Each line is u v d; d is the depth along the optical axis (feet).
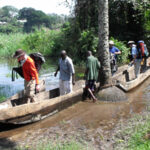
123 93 25.21
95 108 22.74
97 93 25.86
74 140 15.51
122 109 22.09
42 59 20.36
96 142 15.08
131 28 61.26
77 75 39.73
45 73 43.29
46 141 15.58
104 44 25.43
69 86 23.76
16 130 18.06
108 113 21.11
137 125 17.02
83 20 57.82
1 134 17.28
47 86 33.55
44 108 20.20
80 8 56.03
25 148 14.58
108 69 25.62
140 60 31.65
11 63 59.26
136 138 14.62
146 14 55.77
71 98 23.52
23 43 84.58
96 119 19.67
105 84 25.68
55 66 51.57
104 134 16.30
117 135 15.83
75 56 54.08
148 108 21.71
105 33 25.40
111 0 58.29
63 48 64.90
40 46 79.00
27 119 18.84
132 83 29.25
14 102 20.77
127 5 57.47
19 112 18.02
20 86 33.50
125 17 58.08
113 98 24.49
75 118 20.22
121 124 17.93
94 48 51.11
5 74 43.09
